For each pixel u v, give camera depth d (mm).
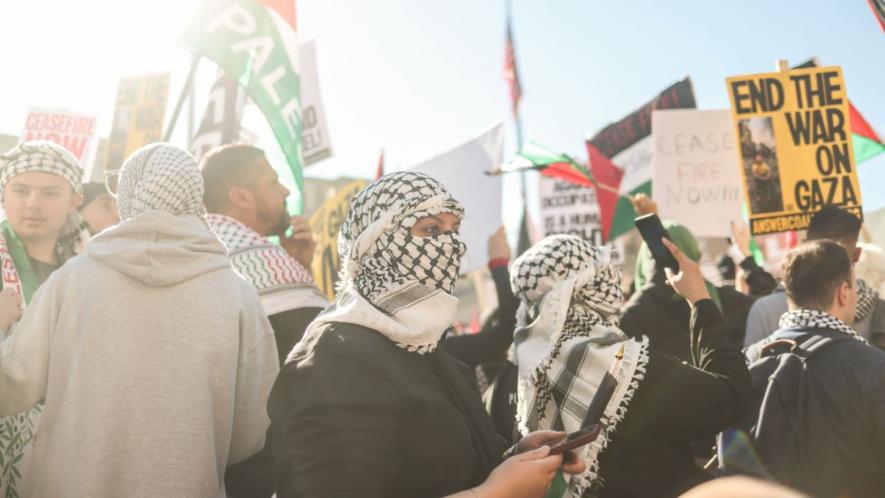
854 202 4902
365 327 1932
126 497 2176
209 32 4305
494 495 1789
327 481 1698
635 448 2385
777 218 4922
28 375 2277
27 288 2875
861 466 2637
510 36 9492
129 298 2303
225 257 2521
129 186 2520
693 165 5418
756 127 4996
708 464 2982
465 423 1960
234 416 2475
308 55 6039
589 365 2428
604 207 5906
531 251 2768
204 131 4438
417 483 1827
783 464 2713
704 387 2422
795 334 2896
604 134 6184
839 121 4977
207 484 2291
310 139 5953
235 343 2424
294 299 2879
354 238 2113
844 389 2689
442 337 2227
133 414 2223
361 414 1766
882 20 4453
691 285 2730
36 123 4453
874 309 3941
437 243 2014
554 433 2018
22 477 2520
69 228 3164
